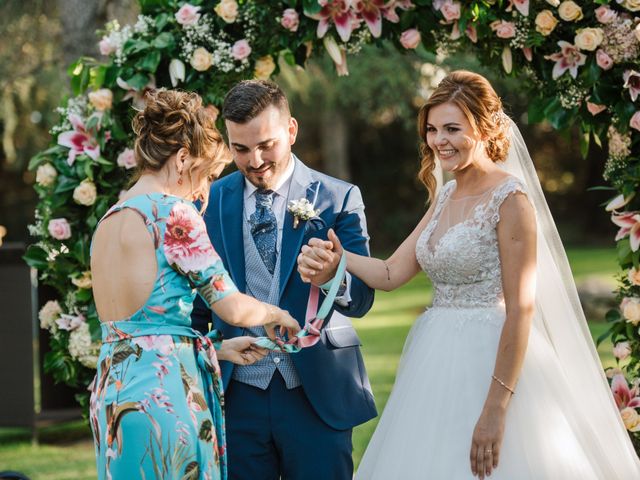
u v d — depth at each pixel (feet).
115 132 11.44
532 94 12.07
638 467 9.88
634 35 10.46
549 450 8.86
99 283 8.01
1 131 31.22
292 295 9.42
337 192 9.80
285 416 9.38
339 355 9.62
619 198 10.81
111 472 7.66
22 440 17.78
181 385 7.75
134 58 11.30
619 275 11.33
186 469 7.64
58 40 23.38
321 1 10.82
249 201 9.63
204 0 11.37
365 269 9.70
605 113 11.18
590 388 9.81
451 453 8.93
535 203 10.01
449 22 11.07
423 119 9.66
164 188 8.11
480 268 9.23
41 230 11.85
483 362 9.13
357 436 17.37
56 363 11.89
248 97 8.89
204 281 7.86
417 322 9.98
